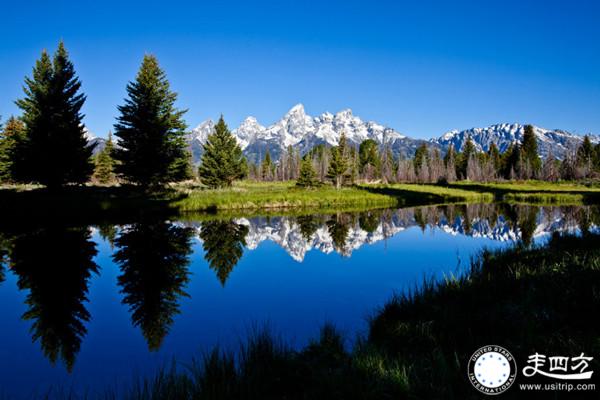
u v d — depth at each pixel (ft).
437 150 373.40
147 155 99.04
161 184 107.04
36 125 86.99
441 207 107.76
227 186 157.89
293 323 22.02
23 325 22.81
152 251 45.01
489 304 20.38
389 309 21.54
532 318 17.02
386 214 90.27
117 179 175.01
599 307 16.94
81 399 14.61
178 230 60.70
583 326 15.70
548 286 21.21
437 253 43.65
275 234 59.26
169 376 14.05
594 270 22.35
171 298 27.68
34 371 17.16
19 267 36.91
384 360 14.57
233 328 21.70
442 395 11.78
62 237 52.44
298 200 111.14
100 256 41.86
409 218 81.71
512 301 20.01
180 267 37.63
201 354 18.33
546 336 15.21
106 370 17.15
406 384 12.39
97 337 20.97
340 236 57.82
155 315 24.20
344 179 223.51
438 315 19.30
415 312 20.42
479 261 32.37
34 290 29.81
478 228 64.64
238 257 42.50
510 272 26.23
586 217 75.00
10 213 69.87
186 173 114.52
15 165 87.61
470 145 341.00
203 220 74.54
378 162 342.44
